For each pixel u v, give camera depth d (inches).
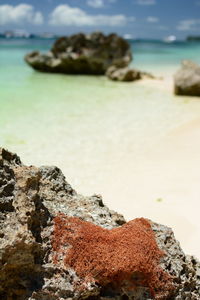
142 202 392.2
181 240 321.1
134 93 1032.2
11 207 189.9
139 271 189.8
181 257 210.8
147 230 215.5
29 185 200.2
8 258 174.6
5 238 177.0
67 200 230.1
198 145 567.5
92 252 191.8
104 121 721.6
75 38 1539.1
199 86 964.0
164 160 513.0
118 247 195.8
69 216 211.5
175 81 1003.9
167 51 2955.2
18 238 175.8
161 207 379.9
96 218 222.7
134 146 574.6
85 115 767.1
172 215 363.3
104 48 1509.6
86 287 182.4
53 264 187.5
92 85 1180.5
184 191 414.6
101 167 491.2
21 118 729.0
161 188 425.1
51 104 865.5
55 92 1027.9
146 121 721.0
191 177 452.1
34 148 556.7
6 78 1262.3
